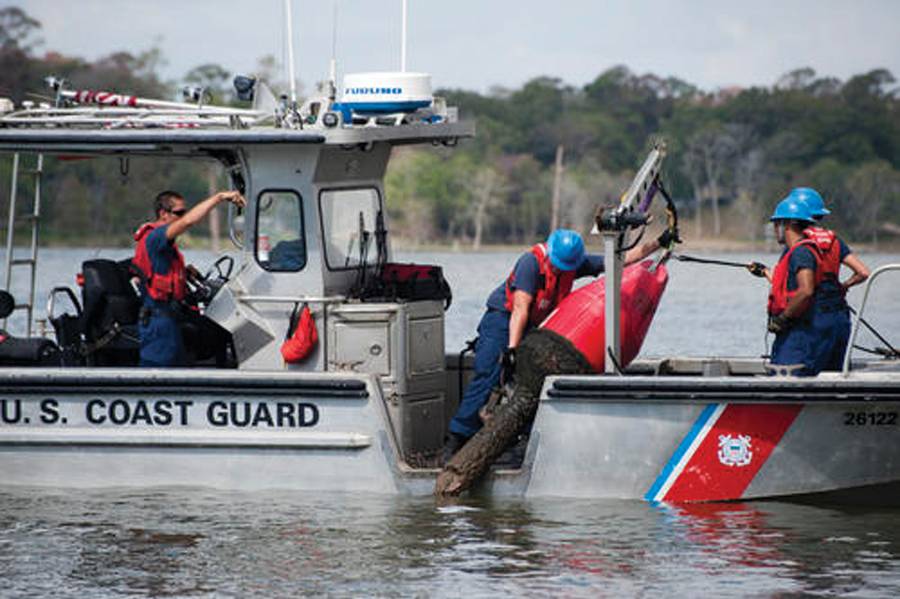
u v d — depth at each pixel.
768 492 23.56
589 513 23.52
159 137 24.34
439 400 25.75
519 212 187.25
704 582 20.59
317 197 24.70
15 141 24.72
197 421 24.36
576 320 24.14
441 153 187.38
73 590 20.45
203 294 26.17
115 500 24.33
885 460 23.42
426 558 21.56
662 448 23.56
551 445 23.86
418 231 179.88
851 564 21.31
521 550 21.88
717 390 23.12
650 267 24.95
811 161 192.88
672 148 191.88
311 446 24.12
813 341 23.83
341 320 24.58
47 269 90.75
